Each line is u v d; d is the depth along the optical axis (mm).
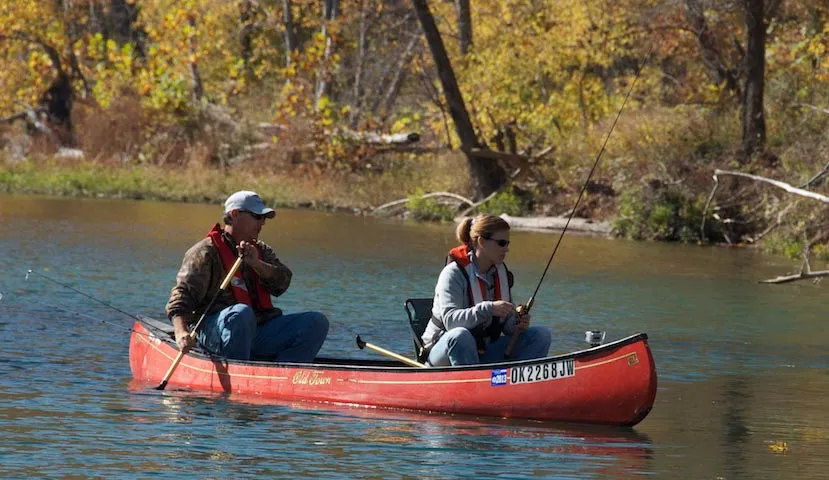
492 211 78938
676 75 92312
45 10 104188
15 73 106812
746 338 33844
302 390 23062
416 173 88562
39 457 18047
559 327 35000
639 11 82938
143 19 115688
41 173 91438
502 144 85438
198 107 99562
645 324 36094
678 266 53969
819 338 34188
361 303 38000
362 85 114062
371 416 21672
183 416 21281
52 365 26047
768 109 76438
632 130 75062
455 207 82250
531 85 88312
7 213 66938
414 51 106938
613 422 21047
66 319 32688
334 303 37812
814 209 61656
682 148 72188
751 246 66812
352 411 22109
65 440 19172
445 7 104188
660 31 85375
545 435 20484
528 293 42906
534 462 18594
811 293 45375
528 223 75125
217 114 99375
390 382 22312
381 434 20203
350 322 34000
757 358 30469
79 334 30422
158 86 97062
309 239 60562
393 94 110250
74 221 64062
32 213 67875
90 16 120250
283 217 75375
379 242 60281
